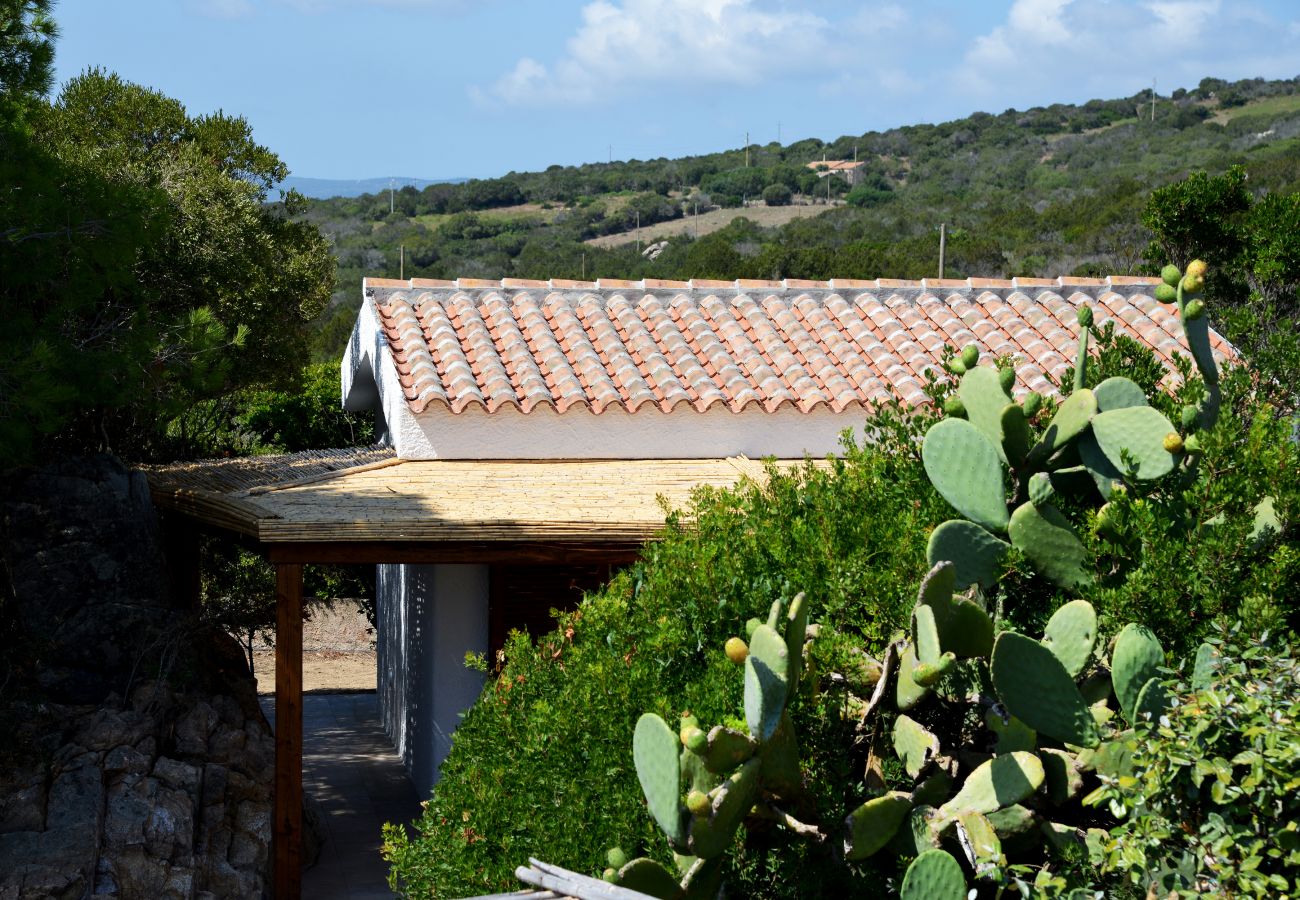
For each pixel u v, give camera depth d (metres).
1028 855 8.22
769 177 108.88
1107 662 8.30
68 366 14.03
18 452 13.32
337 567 27.80
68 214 14.22
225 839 13.72
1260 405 9.29
